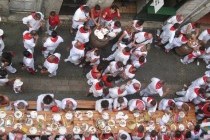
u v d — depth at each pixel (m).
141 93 15.75
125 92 14.26
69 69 15.41
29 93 14.66
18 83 13.80
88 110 14.02
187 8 16.11
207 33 16.11
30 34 13.56
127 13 16.95
